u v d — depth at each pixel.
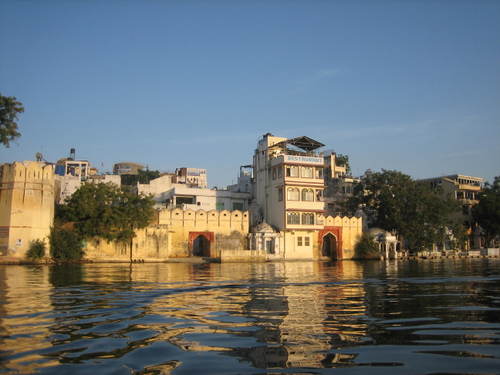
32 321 12.23
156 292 19.38
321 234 65.25
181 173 85.44
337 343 9.67
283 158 62.84
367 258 66.62
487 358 8.48
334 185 81.75
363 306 15.09
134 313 13.56
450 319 12.52
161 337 10.26
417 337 10.22
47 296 17.78
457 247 76.44
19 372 7.66
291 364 8.12
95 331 10.92
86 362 8.23
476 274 31.91
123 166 102.56
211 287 21.64
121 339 10.06
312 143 65.81
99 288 21.00
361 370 7.78
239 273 33.06
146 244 54.38
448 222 72.50
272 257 61.00
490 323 11.90
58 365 8.04
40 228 47.44
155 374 7.52
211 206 70.19
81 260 50.25
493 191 80.88
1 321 12.23
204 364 8.10
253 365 8.05
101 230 51.59
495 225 77.19
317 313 13.56
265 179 67.88
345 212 76.69
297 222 63.00
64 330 11.04
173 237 58.38
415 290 20.39
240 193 72.94
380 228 71.12
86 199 51.28
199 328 11.27
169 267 42.41
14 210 46.41
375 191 73.00
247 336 10.34
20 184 46.91
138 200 54.41
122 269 38.22
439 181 87.19
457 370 7.75
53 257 48.53
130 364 8.11
